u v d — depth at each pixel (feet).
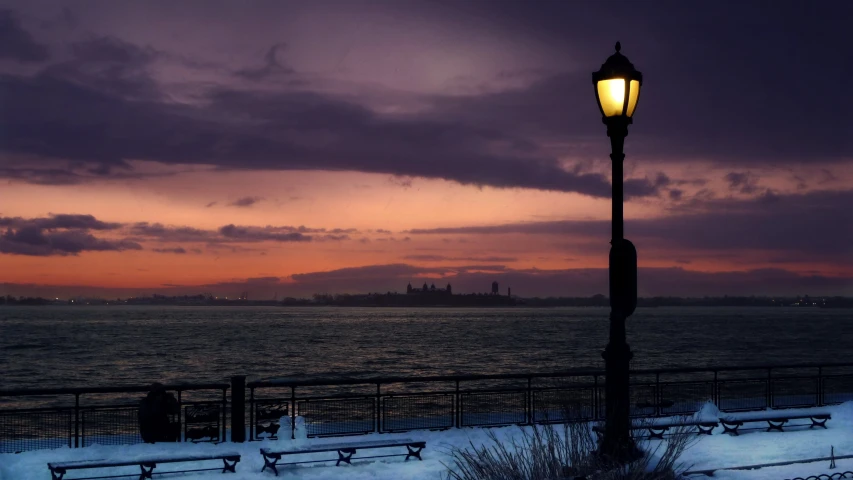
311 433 50.57
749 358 289.33
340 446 42.32
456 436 49.55
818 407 62.13
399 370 227.81
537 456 31.27
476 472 32.27
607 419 34.35
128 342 406.82
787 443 47.88
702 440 48.98
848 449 45.78
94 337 467.11
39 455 43.09
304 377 199.82
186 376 217.15
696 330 636.07
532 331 583.99
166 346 370.12
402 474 39.78
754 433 52.11
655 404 55.01
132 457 39.91
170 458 39.22
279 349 345.92
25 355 307.17
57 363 268.00
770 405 63.21
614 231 35.88
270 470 41.16
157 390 47.93
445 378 53.67
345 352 322.55
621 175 35.94
